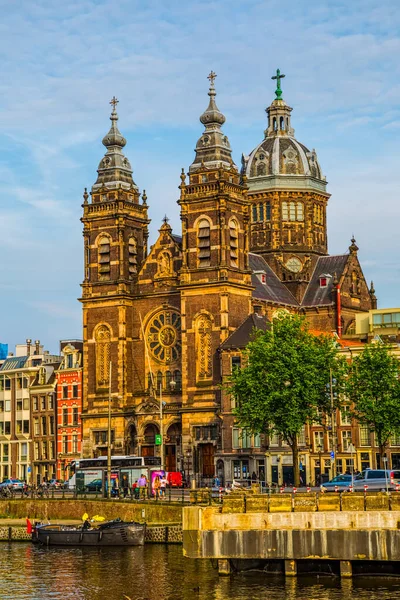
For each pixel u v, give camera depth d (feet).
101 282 487.20
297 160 538.88
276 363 384.68
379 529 267.59
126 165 504.84
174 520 349.82
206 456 454.40
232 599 254.47
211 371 454.81
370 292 539.29
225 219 461.37
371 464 436.35
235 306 460.96
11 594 271.28
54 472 517.96
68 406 511.40
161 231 481.46
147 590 270.26
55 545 351.25
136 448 472.03
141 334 482.28
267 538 274.98
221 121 479.41
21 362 550.77
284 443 438.40
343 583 266.57
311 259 534.37
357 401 398.01
